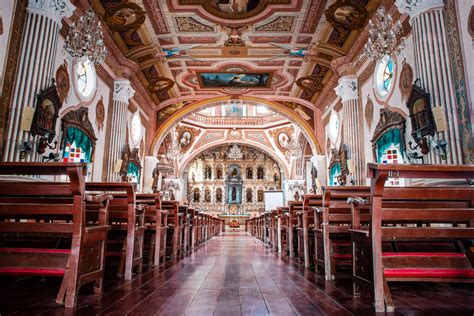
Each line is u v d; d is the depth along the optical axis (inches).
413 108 280.4
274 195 974.4
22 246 180.4
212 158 1253.1
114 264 216.1
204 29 434.3
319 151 658.2
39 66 271.7
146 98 624.7
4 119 249.9
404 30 331.9
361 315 112.0
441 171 114.6
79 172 120.3
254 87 637.9
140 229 199.9
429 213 123.6
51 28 281.3
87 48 273.0
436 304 127.9
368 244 126.3
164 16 404.5
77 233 124.2
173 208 290.0
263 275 196.4
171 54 501.0
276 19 411.5
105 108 452.8
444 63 259.9
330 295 142.4
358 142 450.9
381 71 397.4
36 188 121.4
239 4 382.9
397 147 362.6
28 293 141.2
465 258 130.0
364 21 388.5
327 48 464.8
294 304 126.6
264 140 1038.4
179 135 985.5
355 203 146.6
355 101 461.4
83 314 110.7
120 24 402.0
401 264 126.9
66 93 346.6
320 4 377.4
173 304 125.1
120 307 120.1
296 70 556.4
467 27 241.8
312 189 676.7
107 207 152.2
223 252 342.3
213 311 115.9
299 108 692.1
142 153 631.2
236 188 1229.1
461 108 245.6
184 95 674.8
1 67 246.8
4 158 249.0
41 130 272.5
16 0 260.8
